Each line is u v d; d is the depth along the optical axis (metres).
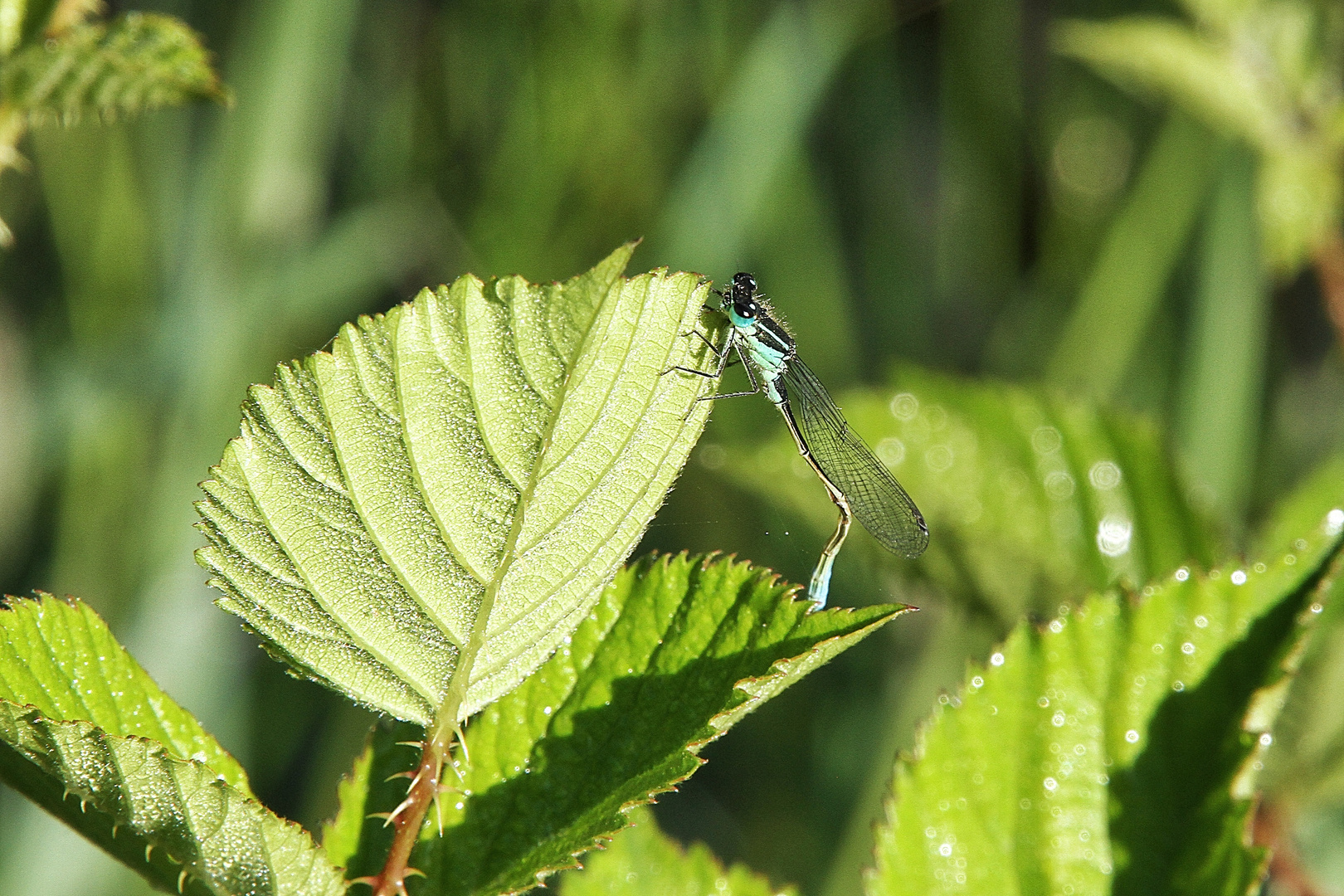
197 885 0.46
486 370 0.44
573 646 0.48
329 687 0.47
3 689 0.47
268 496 0.45
